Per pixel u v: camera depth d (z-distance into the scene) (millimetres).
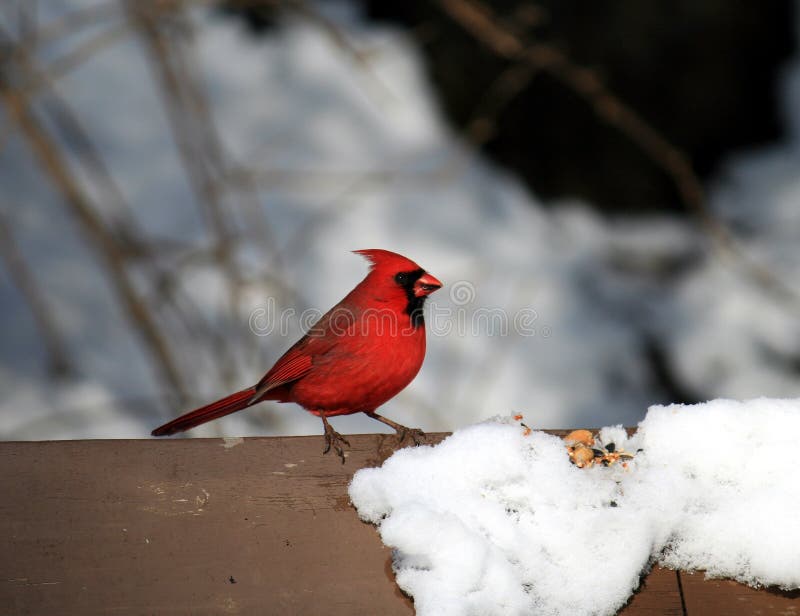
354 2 14305
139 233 10578
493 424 4379
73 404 10680
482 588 3936
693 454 4309
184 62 10250
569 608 4000
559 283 12719
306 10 9742
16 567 4145
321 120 13617
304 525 4242
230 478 4387
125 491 4336
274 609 4043
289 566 4137
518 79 11844
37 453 4430
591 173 13219
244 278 10516
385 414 10883
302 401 5711
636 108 12805
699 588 4105
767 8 12547
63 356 10969
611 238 13164
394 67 13867
